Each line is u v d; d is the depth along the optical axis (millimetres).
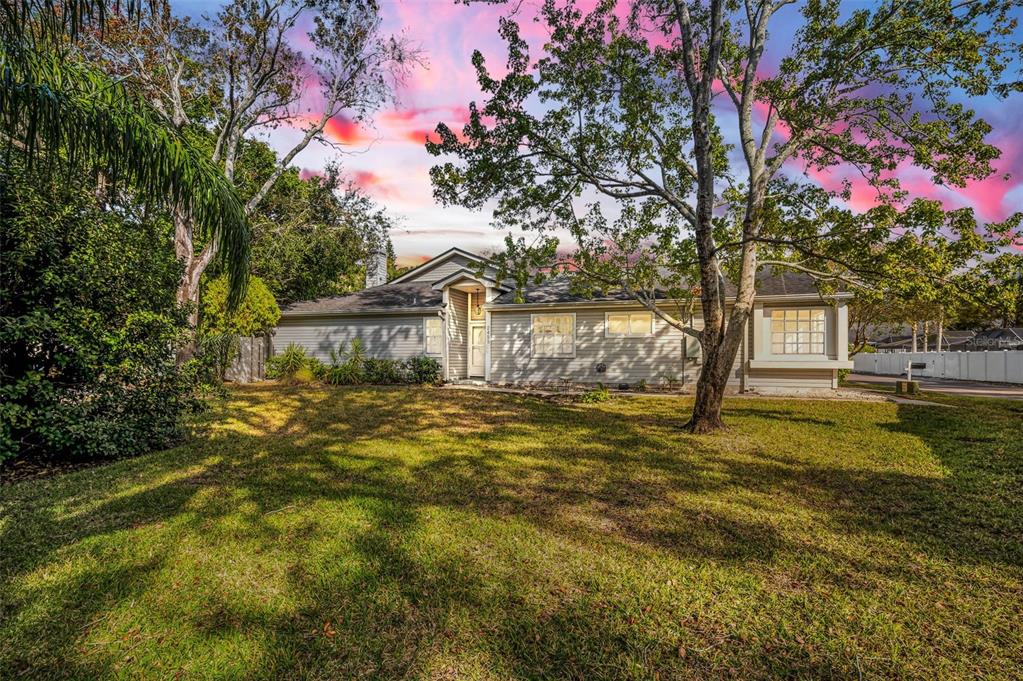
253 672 2109
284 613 2533
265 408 9969
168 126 4258
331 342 17891
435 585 2820
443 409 10062
